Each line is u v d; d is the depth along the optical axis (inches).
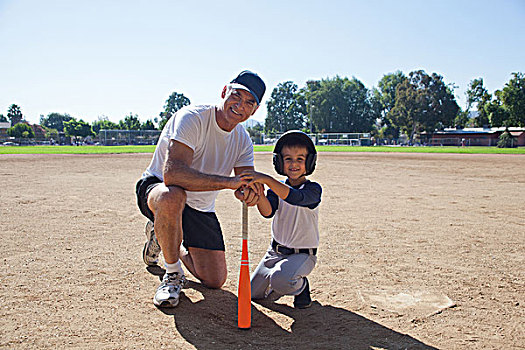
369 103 3191.4
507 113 2748.5
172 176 109.3
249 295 100.4
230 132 123.5
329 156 983.6
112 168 545.6
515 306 116.3
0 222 207.0
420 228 210.2
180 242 114.3
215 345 90.9
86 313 104.9
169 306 109.8
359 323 105.0
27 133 3100.4
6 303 109.6
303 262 111.6
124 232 191.6
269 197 114.7
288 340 95.0
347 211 256.4
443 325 104.2
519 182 422.0
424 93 2787.9
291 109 3622.0
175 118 122.5
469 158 889.5
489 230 206.7
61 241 173.5
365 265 150.6
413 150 1435.8
